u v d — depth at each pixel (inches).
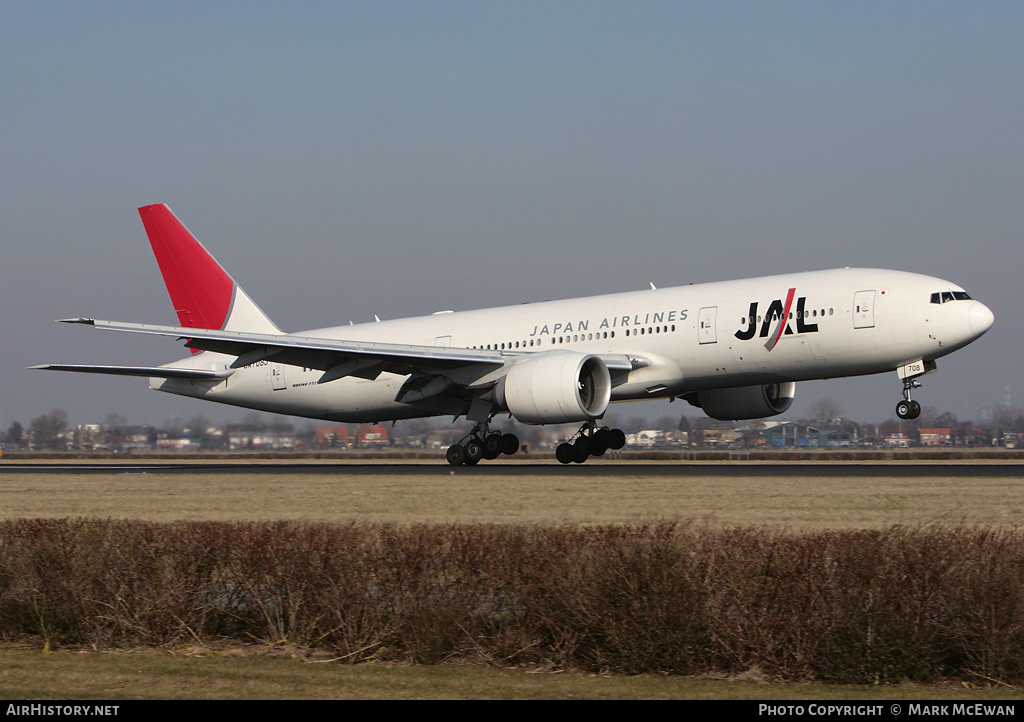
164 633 1911.9
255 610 1941.4
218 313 7022.6
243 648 1897.1
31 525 2368.4
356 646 1796.3
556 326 6003.9
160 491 4475.9
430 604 1793.8
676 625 1678.2
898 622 1628.9
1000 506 3161.9
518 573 1817.2
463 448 5900.6
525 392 5255.9
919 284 4975.4
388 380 6476.4
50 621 1940.2
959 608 1643.7
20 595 1975.9
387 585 1867.6
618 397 5841.5
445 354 5502.0
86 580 1980.8
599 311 5890.8
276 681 1656.0
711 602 1715.1
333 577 1873.8
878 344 4987.7
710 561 1791.3
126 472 6328.7
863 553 1777.8
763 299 5290.4
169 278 7150.6
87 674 1706.4
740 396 6215.6
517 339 6131.9
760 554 1820.9
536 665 1737.2
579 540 1959.9
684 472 5083.7
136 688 1619.1
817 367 5226.4
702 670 1680.6
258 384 7042.3
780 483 4205.2
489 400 5708.7
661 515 3056.1
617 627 1692.9
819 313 5118.1
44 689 1614.2
